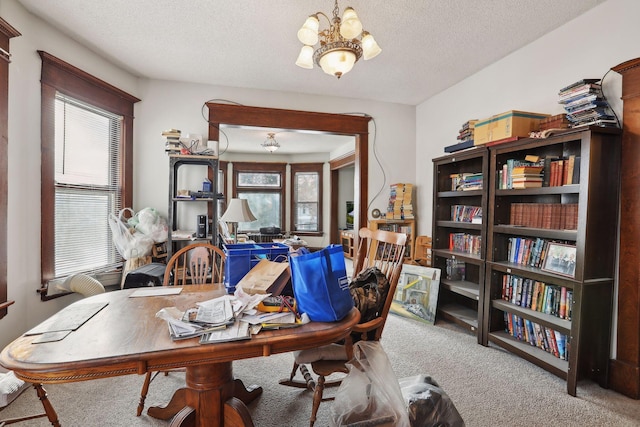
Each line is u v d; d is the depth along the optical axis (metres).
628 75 1.98
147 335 1.20
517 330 2.56
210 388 1.41
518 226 2.53
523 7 2.21
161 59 3.02
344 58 1.83
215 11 2.28
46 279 2.52
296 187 7.90
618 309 2.04
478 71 3.26
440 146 3.84
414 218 4.12
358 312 1.48
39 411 1.77
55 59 2.50
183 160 3.22
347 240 7.12
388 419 1.25
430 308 3.27
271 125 3.75
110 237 3.21
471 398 1.94
